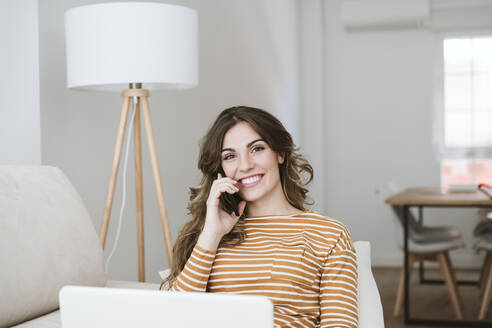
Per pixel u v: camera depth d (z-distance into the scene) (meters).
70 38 1.94
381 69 6.19
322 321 1.34
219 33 3.61
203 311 0.90
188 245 1.54
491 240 3.95
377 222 6.18
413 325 3.76
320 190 6.13
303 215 1.48
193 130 3.25
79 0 2.29
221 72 3.66
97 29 1.88
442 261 3.87
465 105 6.02
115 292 0.92
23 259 1.36
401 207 3.83
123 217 2.55
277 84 5.09
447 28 5.94
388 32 6.17
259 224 1.48
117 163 2.08
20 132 2.02
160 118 2.86
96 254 1.63
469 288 4.93
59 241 1.49
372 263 6.17
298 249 1.38
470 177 6.03
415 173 6.12
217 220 1.39
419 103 6.11
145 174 2.72
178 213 3.10
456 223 5.91
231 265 1.39
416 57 6.11
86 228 1.63
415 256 3.92
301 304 1.36
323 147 6.18
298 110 6.06
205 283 1.39
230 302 0.89
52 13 2.12
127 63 1.87
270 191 1.50
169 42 1.94
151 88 2.30
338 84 6.28
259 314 0.88
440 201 3.65
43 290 1.39
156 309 0.91
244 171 1.47
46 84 2.06
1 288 1.28
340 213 6.26
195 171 3.30
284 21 5.43
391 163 6.16
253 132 1.48
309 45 6.20
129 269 2.61
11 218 1.38
